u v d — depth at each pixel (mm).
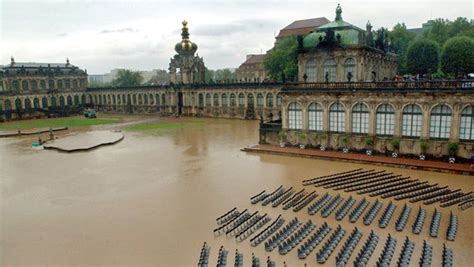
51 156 54500
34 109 116312
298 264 21141
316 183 36219
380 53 61500
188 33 109875
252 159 47875
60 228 27281
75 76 135125
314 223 26812
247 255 22422
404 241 23359
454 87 39188
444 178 36344
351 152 47188
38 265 21953
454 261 20750
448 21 110375
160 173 42219
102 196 34438
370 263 20750
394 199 31203
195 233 25703
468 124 39156
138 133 76312
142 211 30172
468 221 26219
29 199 34375
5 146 65438
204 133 73375
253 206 30688
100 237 25453
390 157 43969
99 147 60781
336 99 47094
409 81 42031
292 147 52125
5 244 24922
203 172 42062
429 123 41281
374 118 44844
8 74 116375
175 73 112750
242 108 97750
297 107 51000
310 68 57656
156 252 23078
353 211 28312
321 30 58500
